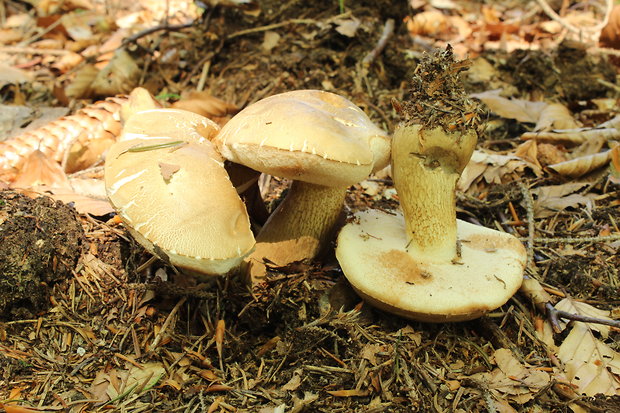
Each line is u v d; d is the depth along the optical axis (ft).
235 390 1.27
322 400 1.24
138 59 2.37
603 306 1.45
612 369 1.30
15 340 1.31
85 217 1.53
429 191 1.24
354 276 1.26
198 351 1.33
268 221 1.39
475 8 3.68
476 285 1.24
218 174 1.23
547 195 1.74
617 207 1.71
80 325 1.34
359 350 1.30
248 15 2.35
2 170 1.75
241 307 1.38
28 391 1.24
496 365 1.31
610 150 1.80
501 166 1.82
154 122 1.32
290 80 2.17
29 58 2.89
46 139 1.80
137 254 1.44
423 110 1.20
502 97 2.15
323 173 1.18
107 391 1.25
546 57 2.31
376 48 2.22
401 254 1.29
